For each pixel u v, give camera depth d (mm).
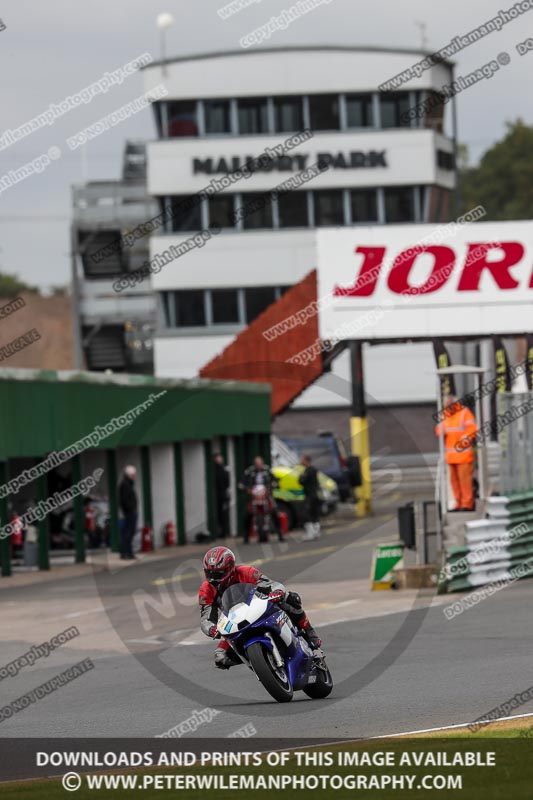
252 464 133375
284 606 44094
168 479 119938
